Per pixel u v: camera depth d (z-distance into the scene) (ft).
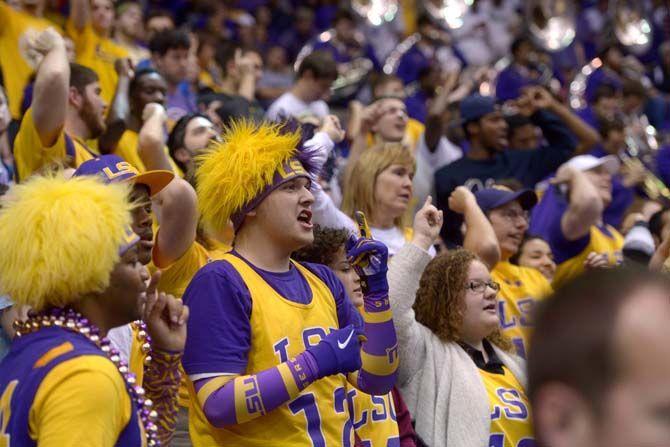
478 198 37.63
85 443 15.01
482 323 28.66
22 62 47.32
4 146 37.50
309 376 19.90
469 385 27.73
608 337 6.64
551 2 86.38
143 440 16.30
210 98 45.09
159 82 38.88
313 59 47.09
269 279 21.35
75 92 33.19
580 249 42.91
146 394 18.40
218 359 20.24
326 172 34.45
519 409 28.22
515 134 50.60
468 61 83.92
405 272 26.40
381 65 84.23
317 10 91.20
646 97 78.64
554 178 43.80
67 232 15.85
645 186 57.67
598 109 70.18
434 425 27.40
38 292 16.02
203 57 63.00
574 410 6.74
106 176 20.57
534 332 6.93
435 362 28.02
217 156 21.85
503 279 36.45
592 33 93.81
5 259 16.22
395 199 33.40
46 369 15.56
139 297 16.84
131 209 17.47
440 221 26.96
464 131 47.91
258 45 83.10
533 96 50.90
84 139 33.58
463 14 85.15
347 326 20.76
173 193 22.81
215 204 21.72
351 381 23.12
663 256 32.96
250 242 21.67
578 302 6.81
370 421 25.27
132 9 56.70
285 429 20.65
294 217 21.47
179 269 24.44
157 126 30.32
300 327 21.13
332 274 23.16
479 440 27.22
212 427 20.85
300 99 47.42
